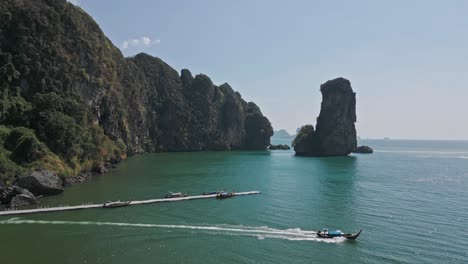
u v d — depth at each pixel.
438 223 46.62
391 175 96.75
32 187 57.28
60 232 40.72
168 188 70.81
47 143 71.31
